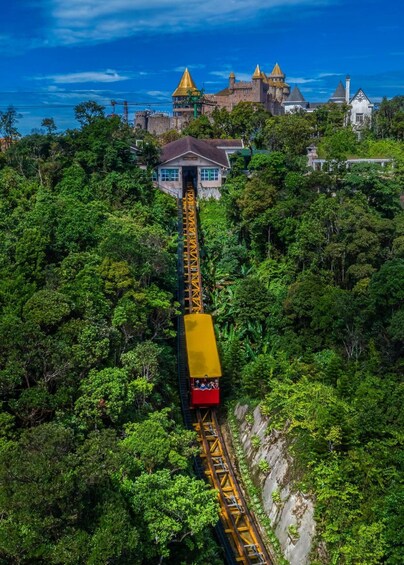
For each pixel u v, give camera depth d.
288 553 39.00
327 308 55.88
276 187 81.94
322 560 36.31
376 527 33.56
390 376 48.19
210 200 95.62
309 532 38.16
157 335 54.84
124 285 48.25
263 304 64.50
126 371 40.72
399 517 32.53
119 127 95.44
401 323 48.66
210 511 30.92
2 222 60.31
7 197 68.44
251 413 53.09
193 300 69.06
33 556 24.20
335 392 44.69
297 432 44.06
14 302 43.56
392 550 32.66
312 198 76.31
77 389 37.12
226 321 67.56
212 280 74.12
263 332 64.38
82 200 73.44
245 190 79.75
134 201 80.88
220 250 79.31
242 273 74.88
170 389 53.72
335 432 38.22
